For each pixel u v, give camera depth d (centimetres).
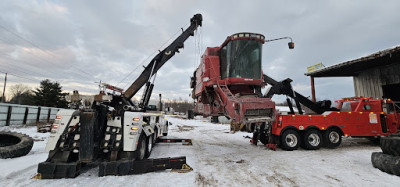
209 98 803
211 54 822
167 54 893
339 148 781
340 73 1466
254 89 782
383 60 1106
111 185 353
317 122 767
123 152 437
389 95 1229
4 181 367
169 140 858
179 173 432
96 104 446
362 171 456
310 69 1551
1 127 1325
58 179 379
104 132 439
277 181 391
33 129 1277
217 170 464
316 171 460
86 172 425
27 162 492
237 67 715
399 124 833
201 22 955
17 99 6644
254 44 730
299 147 799
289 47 857
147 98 861
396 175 415
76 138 416
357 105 855
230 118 667
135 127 441
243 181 390
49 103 3438
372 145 853
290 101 851
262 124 852
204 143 913
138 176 404
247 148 779
